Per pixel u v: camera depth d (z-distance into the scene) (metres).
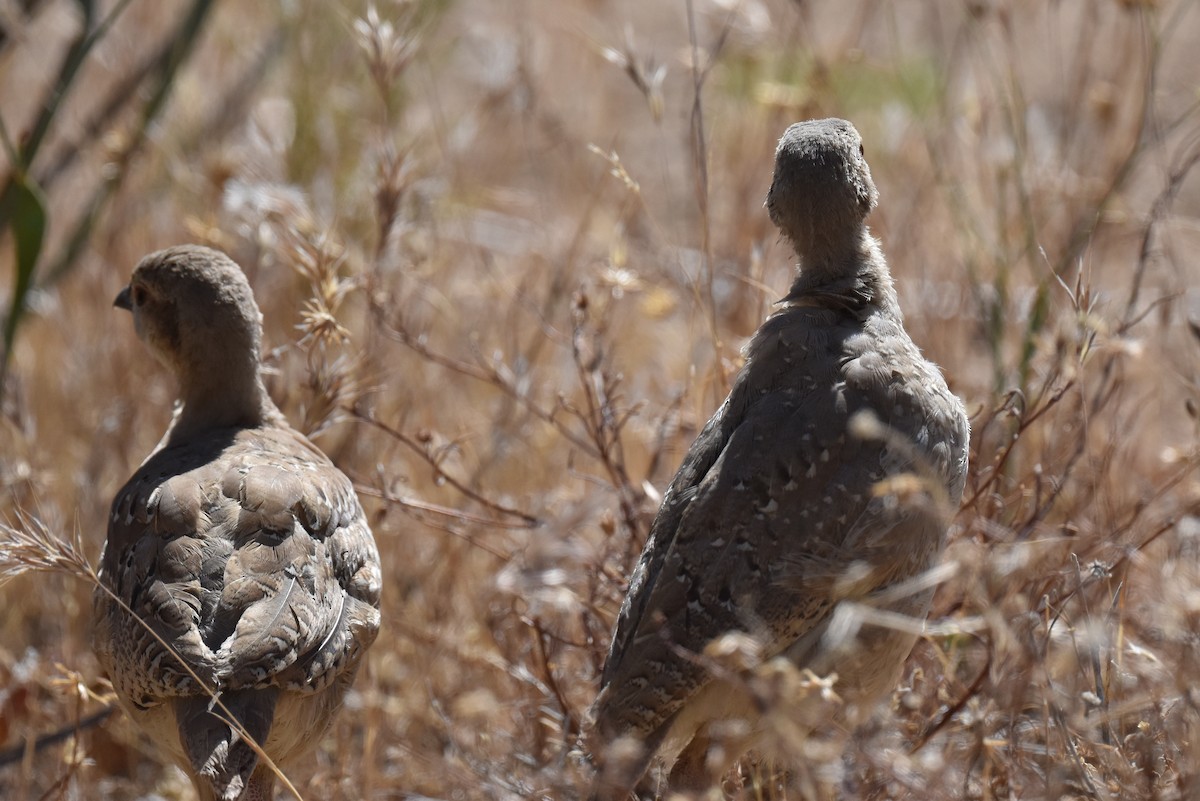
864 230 15.56
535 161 29.38
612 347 20.30
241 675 14.31
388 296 20.47
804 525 14.07
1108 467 18.11
